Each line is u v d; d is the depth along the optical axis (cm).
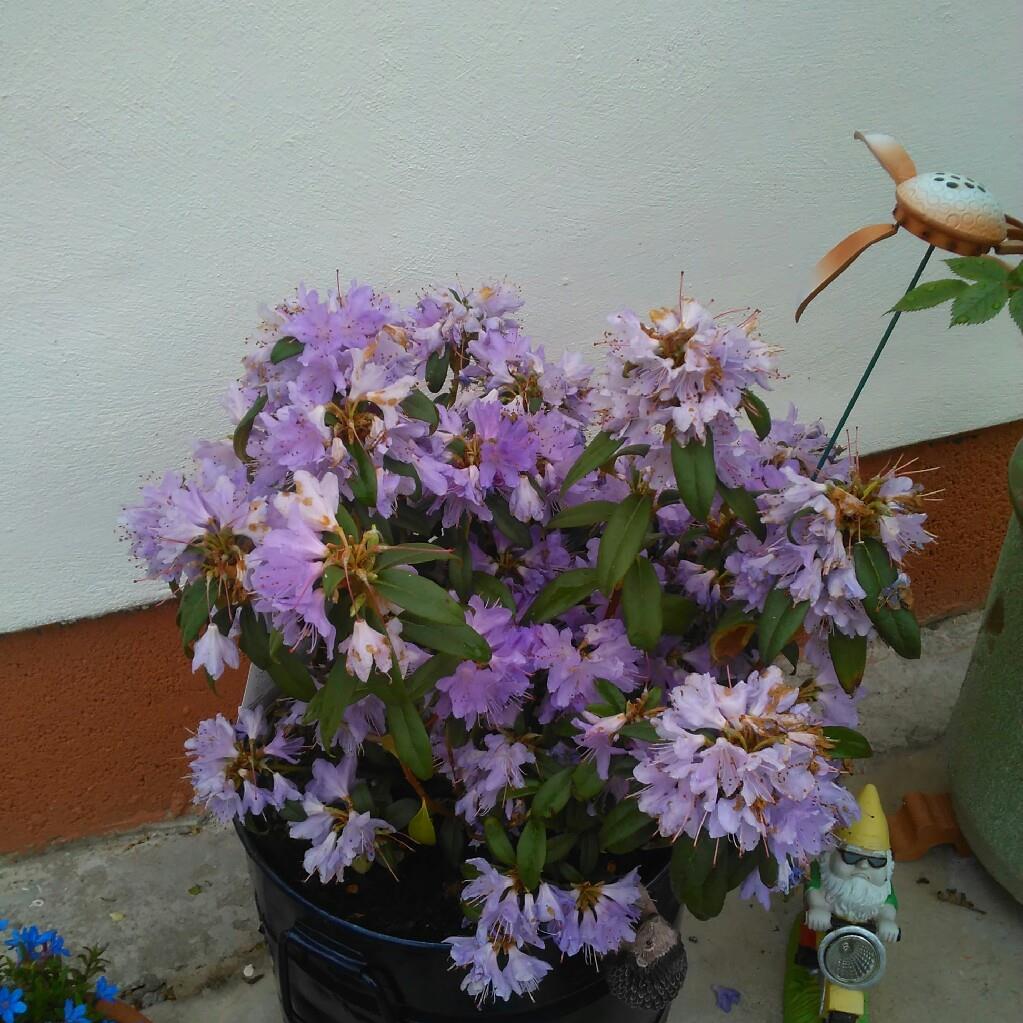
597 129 123
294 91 112
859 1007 118
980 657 130
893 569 88
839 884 115
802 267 138
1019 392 155
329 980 100
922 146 136
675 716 83
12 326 114
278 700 107
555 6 115
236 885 138
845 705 100
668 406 87
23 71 104
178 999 127
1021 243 94
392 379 92
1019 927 133
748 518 93
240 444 93
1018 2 130
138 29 105
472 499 92
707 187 130
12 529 123
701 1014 125
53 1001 106
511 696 96
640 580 95
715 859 86
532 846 90
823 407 149
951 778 134
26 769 138
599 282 132
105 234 112
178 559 87
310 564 78
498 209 124
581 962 97
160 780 143
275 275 120
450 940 92
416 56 113
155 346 119
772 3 122
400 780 106
